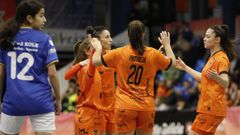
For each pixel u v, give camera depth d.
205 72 14.63
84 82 14.71
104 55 13.71
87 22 32.28
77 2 32.06
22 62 12.23
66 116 21.64
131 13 32.94
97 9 32.47
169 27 32.66
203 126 14.69
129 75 13.69
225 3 31.94
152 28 32.84
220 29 14.60
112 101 15.26
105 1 32.53
